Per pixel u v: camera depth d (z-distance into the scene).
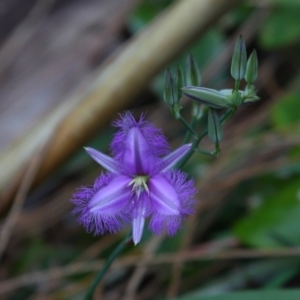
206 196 0.62
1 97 0.67
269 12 0.69
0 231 0.62
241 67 0.49
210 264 0.60
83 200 0.49
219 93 0.49
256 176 0.62
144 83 0.60
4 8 0.75
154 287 0.61
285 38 0.66
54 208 0.65
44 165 0.61
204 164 0.64
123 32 0.72
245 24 0.71
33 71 0.69
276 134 0.63
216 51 0.69
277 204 0.58
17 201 0.60
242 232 0.58
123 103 0.60
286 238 0.57
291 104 0.63
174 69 0.66
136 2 0.72
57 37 0.71
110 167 0.49
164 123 0.68
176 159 0.49
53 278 0.61
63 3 0.74
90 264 0.61
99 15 0.72
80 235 0.64
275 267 0.59
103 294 0.61
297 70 0.70
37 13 0.73
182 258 0.60
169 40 0.60
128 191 0.49
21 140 0.61
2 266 0.64
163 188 0.48
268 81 0.70
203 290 0.59
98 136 0.64
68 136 0.60
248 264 0.60
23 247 0.64
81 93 0.61
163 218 0.48
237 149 0.64
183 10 0.60
